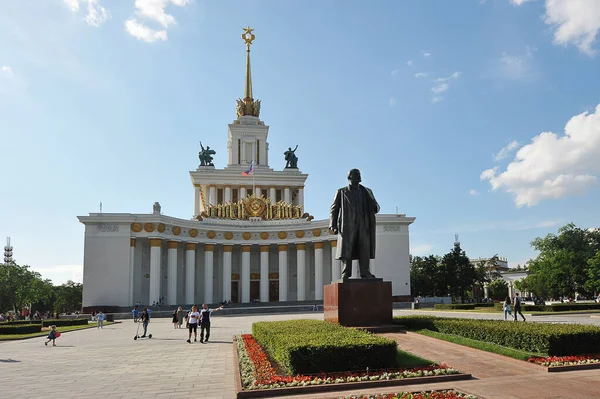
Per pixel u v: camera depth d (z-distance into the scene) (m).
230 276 78.75
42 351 26.38
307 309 68.50
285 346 13.81
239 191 97.00
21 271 105.88
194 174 94.94
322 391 11.83
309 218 83.44
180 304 76.38
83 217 68.19
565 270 96.38
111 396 13.20
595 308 51.09
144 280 73.44
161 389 13.98
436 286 92.81
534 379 12.29
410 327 21.89
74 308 132.88
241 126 102.69
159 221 69.56
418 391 11.20
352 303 21.00
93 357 22.67
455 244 93.69
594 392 10.90
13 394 14.00
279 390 11.79
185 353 22.88
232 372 16.80
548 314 45.00
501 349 15.67
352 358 13.46
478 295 119.12
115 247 68.38
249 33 109.50
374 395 10.84
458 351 16.30
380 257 76.56
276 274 83.19
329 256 81.31
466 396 10.52
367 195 22.56
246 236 80.06
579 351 15.14
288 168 102.00
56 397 13.36
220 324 43.31
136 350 25.02
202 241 76.75
